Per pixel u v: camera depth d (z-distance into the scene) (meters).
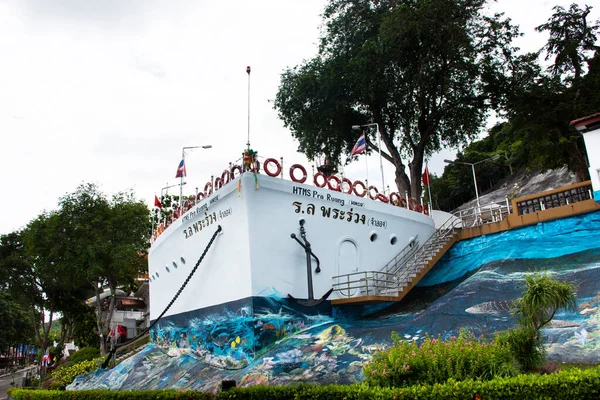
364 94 35.25
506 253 24.42
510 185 60.03
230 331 22.28
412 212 29.53
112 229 43.22
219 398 15.57
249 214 21.89
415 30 31.50
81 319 57.31
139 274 57.97
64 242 41.91
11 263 51.16
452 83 34.97
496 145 70.00
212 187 25.53
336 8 36.66
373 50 33.06
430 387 11.49
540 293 13.77
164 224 33.03
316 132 39.19
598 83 30.12
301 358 19.08
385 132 38.53
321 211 24.55
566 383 9.95
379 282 26.14
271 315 21.55
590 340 15.25
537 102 32.03
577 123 21.81
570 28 32.50
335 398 13.02
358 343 19.33
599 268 19.80
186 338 26.31
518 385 10.42
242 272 21.89
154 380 24.00
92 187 44.59
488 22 32.81
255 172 22.45
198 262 24.50
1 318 67.31
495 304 20.14
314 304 22.42
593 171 21.47
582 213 22.73
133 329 58.69
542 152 31.16
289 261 22.80
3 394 51.12
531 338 13.62
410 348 14.04
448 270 26.75
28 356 109.31
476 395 10.71
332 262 24.44
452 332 18.47
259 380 17.95
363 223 26.36
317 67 35.91
